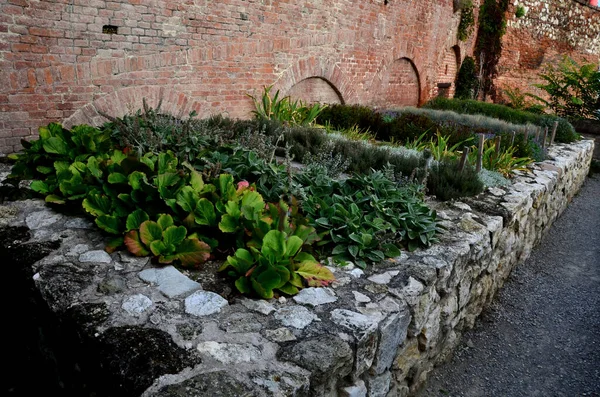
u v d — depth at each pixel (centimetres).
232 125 498
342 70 862
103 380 164
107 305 193
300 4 717
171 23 543
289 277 221
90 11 466
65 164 325
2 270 248
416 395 275
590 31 1731
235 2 610
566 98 1232
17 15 416
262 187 317
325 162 394
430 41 1158
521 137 634
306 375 162
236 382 154
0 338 264
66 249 245
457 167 456
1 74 417
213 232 260
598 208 734
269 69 693
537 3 1489
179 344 171
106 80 496
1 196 322
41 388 226
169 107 568
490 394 288
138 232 244
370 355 198
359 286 233
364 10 877
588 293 434
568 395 291
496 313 387
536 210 495
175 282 216
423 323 247
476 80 1410
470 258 308
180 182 278
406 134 698
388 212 300
